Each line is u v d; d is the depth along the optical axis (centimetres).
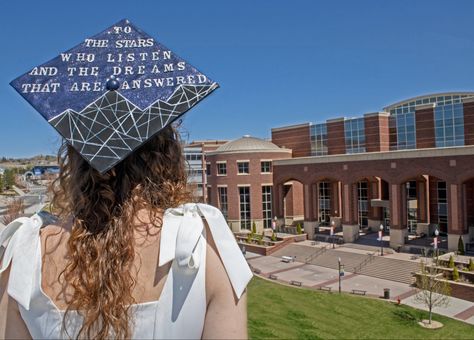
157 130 151
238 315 140
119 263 134
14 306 141
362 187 5000
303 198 5191
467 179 3416
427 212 4372
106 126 150
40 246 142
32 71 165
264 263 4047
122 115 153
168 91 161
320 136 5334
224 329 137
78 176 148
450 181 3509
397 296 2841
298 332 1902
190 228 138
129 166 150
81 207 143
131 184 149
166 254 135
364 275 3469
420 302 2691
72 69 167
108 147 145
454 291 2848
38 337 137
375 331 2117
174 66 169
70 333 133
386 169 3972
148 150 157
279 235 4862
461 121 4084
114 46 174
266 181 5178
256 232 5134
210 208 150
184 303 134
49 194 163
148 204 148
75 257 135
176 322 134
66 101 157
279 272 3653
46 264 141
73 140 147
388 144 4747
